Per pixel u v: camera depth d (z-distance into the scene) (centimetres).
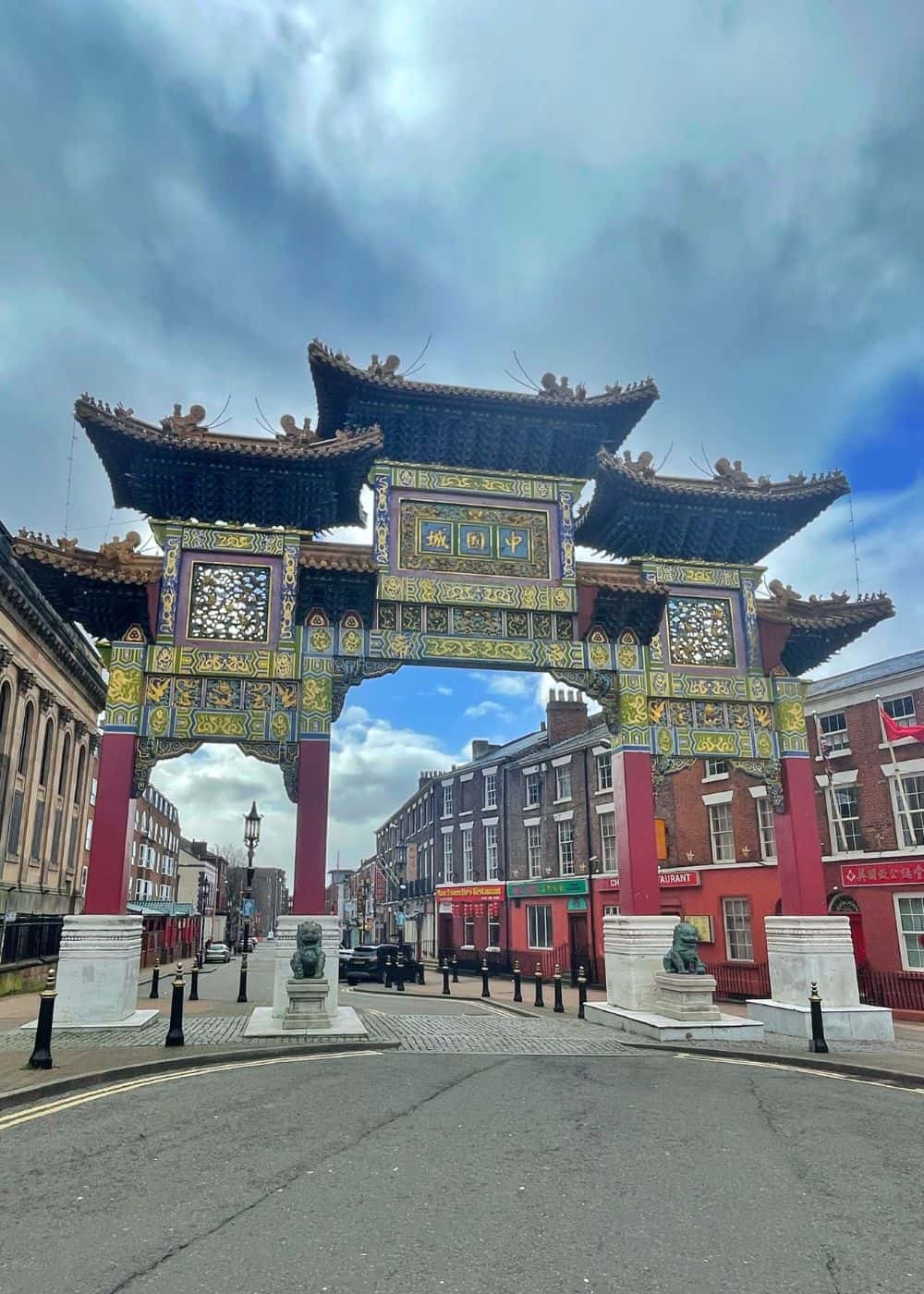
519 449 1788
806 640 1827
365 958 3169
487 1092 956
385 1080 1009
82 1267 470
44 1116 815
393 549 1680
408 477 1723
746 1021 1448
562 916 3416
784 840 1717
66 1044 1202
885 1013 1496
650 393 1741
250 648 1569
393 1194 596
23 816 2955
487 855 4116
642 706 1708
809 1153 727
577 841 3409
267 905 15350
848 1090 1042
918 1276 477
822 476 1795
